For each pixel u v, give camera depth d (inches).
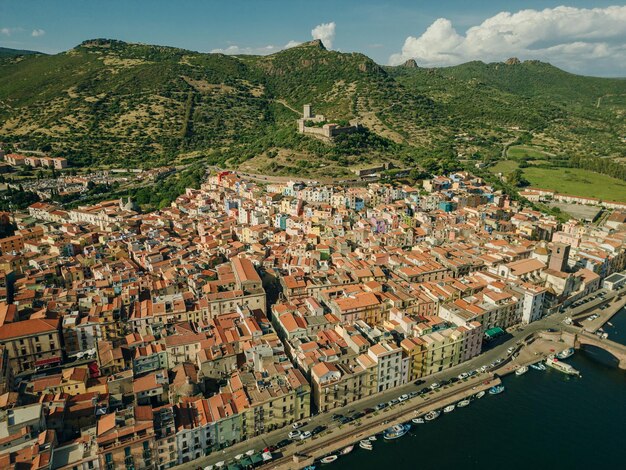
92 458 5206.7
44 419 5703.7
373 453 5979.3
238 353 6988.2
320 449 5920.3
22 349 7140.8
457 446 6136.8
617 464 5871.1
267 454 5708.7
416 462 5866.1
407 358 7081.7
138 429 5329.7
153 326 7519.7
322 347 7032.5
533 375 7726.4
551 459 5959.6
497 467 5802.2
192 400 6141.7
